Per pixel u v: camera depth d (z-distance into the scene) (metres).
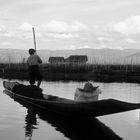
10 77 41.53
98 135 9.73
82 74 46.31
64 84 30.33
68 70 47.03
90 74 45.91
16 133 9.84
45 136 9.53
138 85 30.72
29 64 17.69
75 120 12.07
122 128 10.77
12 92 19.33
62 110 12.31
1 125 10.98
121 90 24.89
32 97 16.23
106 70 45.72
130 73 45.34
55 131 10.15
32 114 13.15
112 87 27.95
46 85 28.89
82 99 12.57
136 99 18.55
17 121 11.70
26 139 9.15
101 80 38.47
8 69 48.19
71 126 10.95
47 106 13.61
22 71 47.59
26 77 41.66
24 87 17.62
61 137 9.42
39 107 14.89
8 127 10.67
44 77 42.31
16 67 48.19
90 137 9.48
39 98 15.67
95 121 11.91
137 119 12.41
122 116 13.06
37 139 9.18
